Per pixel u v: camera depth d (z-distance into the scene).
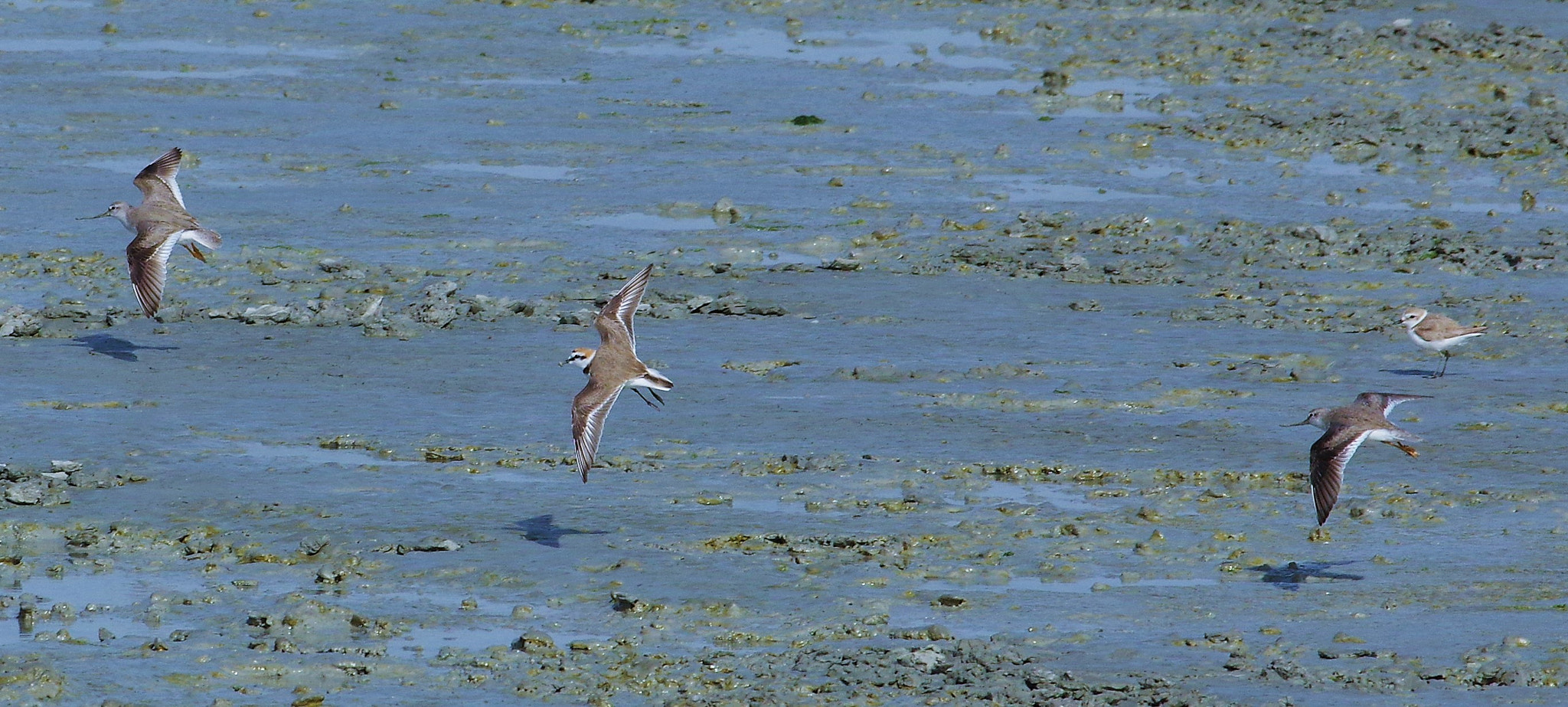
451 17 45.84
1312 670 12.14
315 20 45.12
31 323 21.58
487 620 13.47
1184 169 32.28
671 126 35.47
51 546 15.05
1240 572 14.28
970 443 17.70
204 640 12.99
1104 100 37.88
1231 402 19.09
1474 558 14.49
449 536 15.14
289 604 13.55
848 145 33.94
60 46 41.78
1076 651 12.62
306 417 18.55
